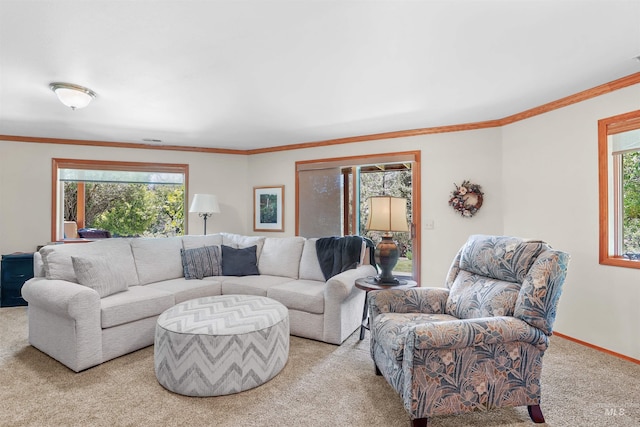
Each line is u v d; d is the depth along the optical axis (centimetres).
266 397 206
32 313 276
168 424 179
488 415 189
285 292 311
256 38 199
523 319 178
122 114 346
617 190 277
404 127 405
